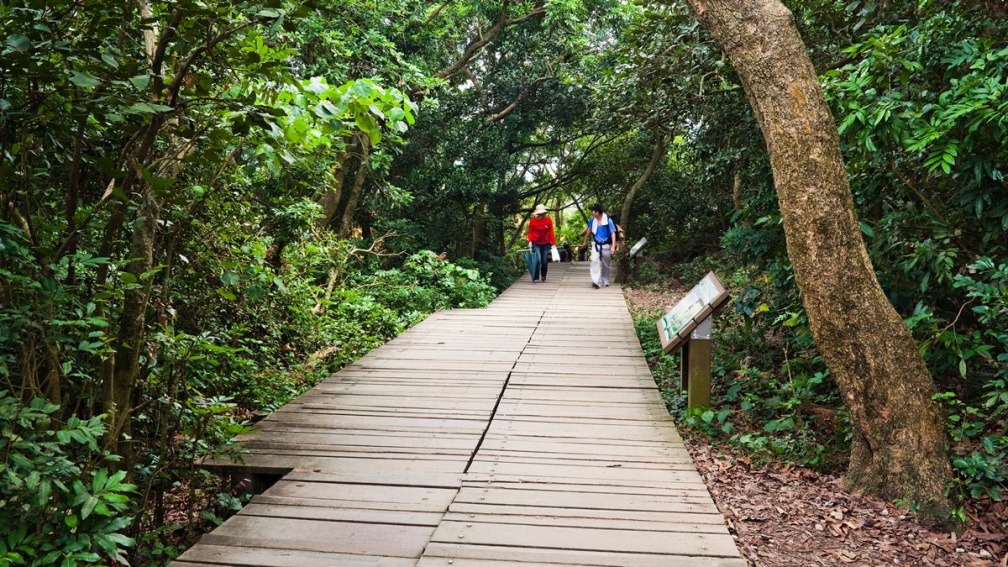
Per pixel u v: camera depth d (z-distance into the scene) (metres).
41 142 2.97
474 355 7.70
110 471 3.06
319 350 7.98
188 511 4.05
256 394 5.75
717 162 9.23
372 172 14.18
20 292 2.61
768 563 3.26
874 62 4.52
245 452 4.41
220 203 4.35
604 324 9.98
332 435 4.80
